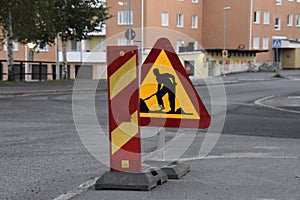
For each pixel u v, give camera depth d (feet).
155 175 20.12
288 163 24.90
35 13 99.35
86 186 19.89
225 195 18.60
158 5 173.78
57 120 42.60
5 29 106.11
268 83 119.24
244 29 193.98
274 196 18.52
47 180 20.95
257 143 31.89
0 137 32.83
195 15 194.18
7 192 19.03
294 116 49.60
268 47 202.69
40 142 30.78
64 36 123.75
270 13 202.49
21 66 117.29
